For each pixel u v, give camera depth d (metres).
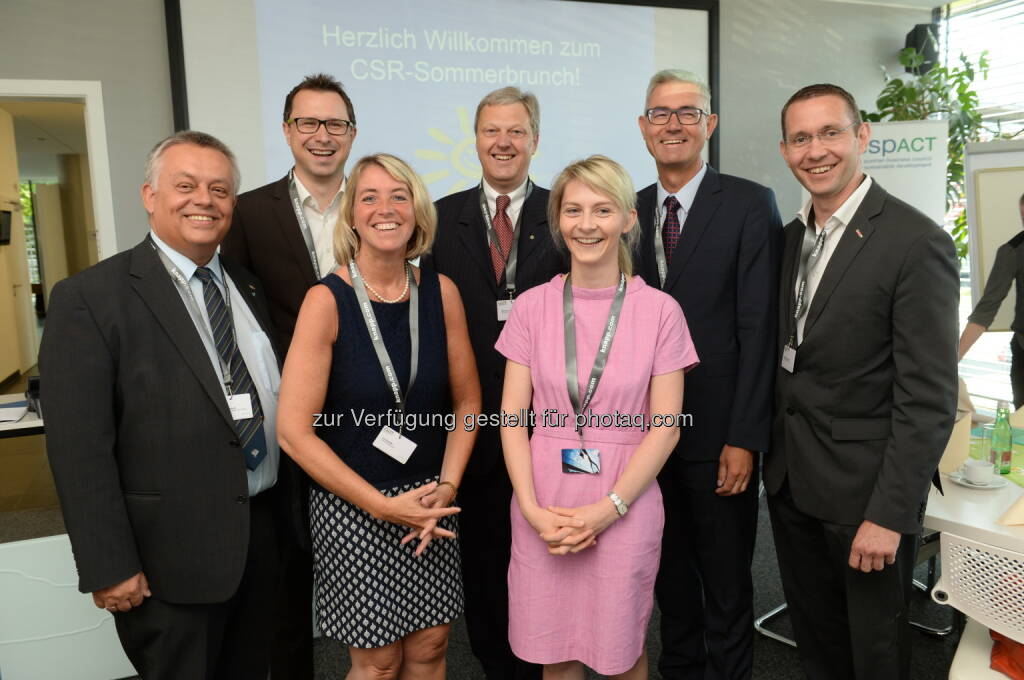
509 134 2.13
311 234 2.22
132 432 1.52
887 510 1.68
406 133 3.97
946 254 1.67
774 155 4.87
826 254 1.86
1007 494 1.96
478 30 4.04
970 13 5.19
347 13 3.79
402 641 1.78
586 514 1.63
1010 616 1.45
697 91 2.07
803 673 2.47
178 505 1.53
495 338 2.16
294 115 2.18
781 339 1.98
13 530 2.53
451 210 2.26
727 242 2.04
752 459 2.05
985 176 3.73
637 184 4.46
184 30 3.56
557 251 2.13
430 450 1.72
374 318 1.65
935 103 4.80
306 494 1.84
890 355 1.76
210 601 1.55
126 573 1.47
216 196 1.58
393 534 1.66
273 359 1.77
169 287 1.56
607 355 1.72
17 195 8.73
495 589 2.28
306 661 2.22
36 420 2.60
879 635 1.82
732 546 2.12
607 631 1.68
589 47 4.26
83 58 3.49
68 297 1.47
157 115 3.62
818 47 4.90
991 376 5.27
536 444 1.77
